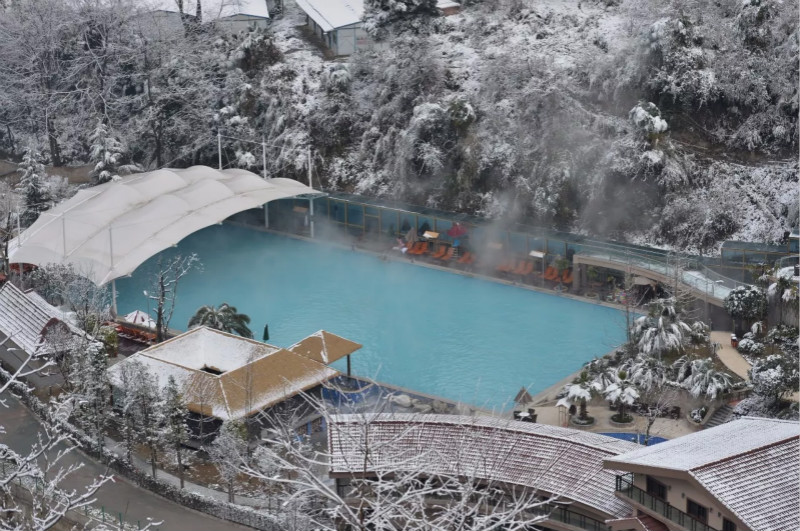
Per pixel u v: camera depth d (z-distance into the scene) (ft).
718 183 316.81
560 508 168.76
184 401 212.23
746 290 255.91
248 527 188.85
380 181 360.48
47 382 240.53
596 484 167.94
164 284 274.98
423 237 333.21
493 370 254.68
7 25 411.95
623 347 252.62
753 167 321.32
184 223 304.71
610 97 341.41
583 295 295.48
